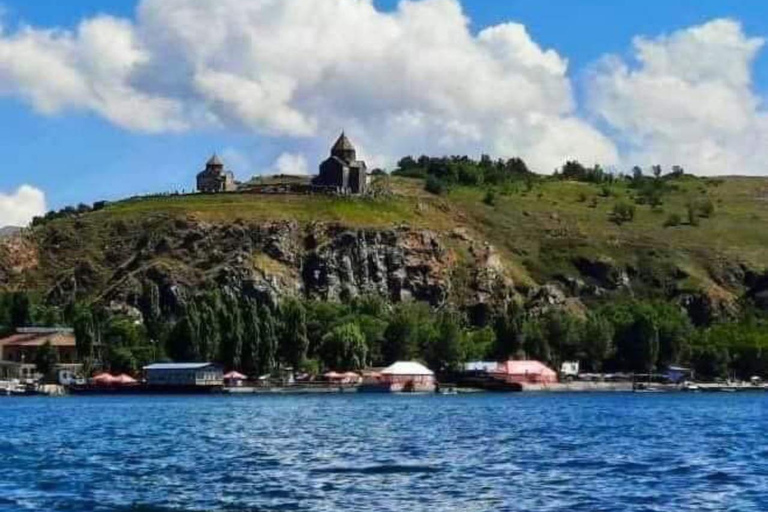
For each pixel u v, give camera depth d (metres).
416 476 114.12
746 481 109.19
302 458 134.62
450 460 131.00
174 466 126.25
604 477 112.88
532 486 105.75
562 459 132.25
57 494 101.75
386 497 98.75
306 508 92.75
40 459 136.12
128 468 124.31
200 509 92.50
